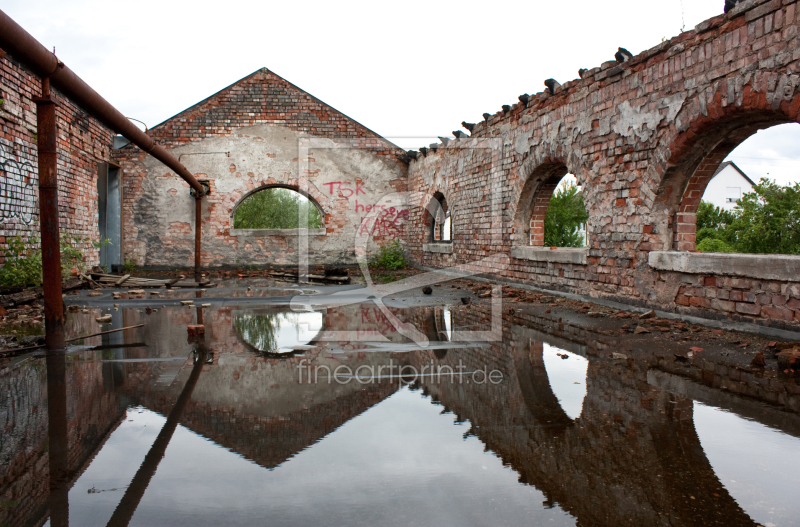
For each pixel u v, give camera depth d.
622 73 5.81
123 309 6.39
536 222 8.63
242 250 14.27
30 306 6.36
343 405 2.66
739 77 4.22
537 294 7.50
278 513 1.61
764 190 16.56
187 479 1.84
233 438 2.22
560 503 1.66
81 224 10.62
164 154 9.20
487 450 2.08
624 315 5.32
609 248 6.08
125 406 2.63
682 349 3.86
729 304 4.34
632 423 2.37
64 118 9.73
